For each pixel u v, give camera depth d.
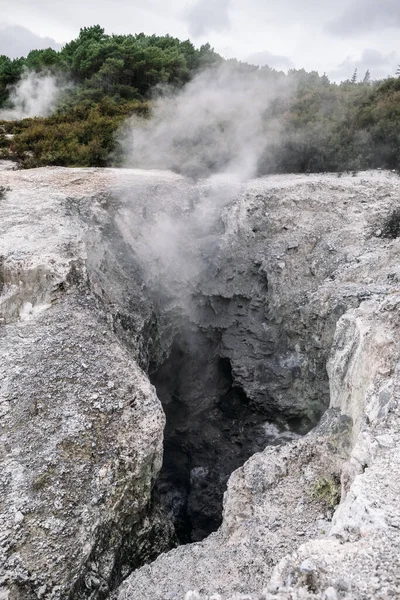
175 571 5.57
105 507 5.91
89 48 28.19
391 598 3.28
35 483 5.71
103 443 6.31
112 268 9.95
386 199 12.02
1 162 15.98
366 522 3.94
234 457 12.28
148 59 26.30
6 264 8.10
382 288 9.03
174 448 13.24
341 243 10.95
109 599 5.82
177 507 12.85
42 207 10.26
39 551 5.26
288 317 10.73
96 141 16.22
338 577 3.48
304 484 6.12
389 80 18.36
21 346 7.28
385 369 5.89
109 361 7.32
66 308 7.95
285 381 10.72
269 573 4.98
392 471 4.45
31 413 6.40
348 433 6.43
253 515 5.91
